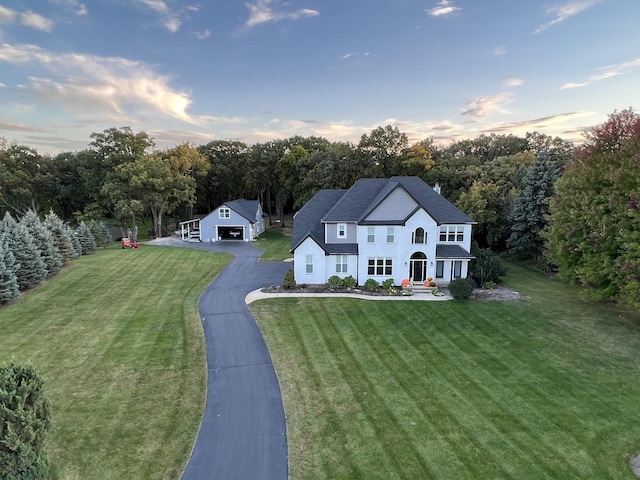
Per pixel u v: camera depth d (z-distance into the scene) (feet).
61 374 54.03
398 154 191.11
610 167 68.69
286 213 292.81
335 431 42.04
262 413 45.37
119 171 182.70
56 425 42.37
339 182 191.72
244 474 35.73
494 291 93.97
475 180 160.15
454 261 101.81
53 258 108.06
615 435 41.24
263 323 73.87
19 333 68.59
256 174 247.09
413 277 100.32
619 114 75.05
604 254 70.08
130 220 183.93
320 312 79.71
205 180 253.65
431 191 109.29
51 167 213.05
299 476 35.50
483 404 47.21
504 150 285.02
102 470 35.83
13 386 31.37
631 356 59.67
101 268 119.65
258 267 123.54
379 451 38.83
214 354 60.85
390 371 55.72
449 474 35.70
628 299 65.82
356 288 95.91
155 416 44.50
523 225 121.39
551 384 51.80
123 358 59.16
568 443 39.96
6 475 30.55
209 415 44.91
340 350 62.54
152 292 94.58
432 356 60.34
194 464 36.94
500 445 39.68
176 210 247.91
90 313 79.46
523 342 65.05
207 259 136.26
